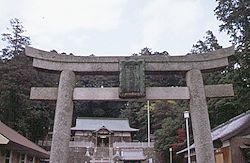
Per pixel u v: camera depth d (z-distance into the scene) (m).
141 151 43.84
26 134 34.72
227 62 9.36
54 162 8.27
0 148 14.67
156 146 40.00
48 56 9.37
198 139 8.52
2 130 15.58
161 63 9.40
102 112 70.75
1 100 33.34
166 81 62.72
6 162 15.82
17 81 35.88
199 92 8.99
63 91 9.02
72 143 44.38
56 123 8.68
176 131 36.22
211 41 57.31
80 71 9.34
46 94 9.21
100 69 9.33
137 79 9.02
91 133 53.16
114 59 9.38
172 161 34.44
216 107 21.70
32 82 36.97
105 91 9.10
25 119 35.19
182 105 44.44
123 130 54.22
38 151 18.67
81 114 71.12
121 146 45.50
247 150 13.66
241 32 16.83
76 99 9.07
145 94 8.93
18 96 33.91
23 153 18.84
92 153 44.56
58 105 8.87
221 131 16.62
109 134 51.94
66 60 9.41
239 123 14.49
